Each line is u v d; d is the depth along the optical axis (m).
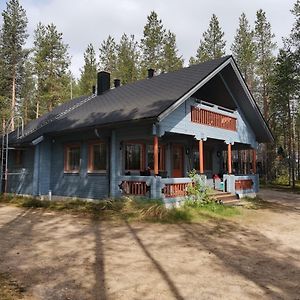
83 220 10.14
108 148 13.55
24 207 13.23
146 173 13.73
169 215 10.36
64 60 35.56
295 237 8.38
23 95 34.25
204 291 4.63
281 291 4.69
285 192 23.66
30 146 16.22
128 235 8.12
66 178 15.36
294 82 26.59
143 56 36.59
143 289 4.66
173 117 12.87
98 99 17.73
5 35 30.81
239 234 8.58
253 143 18.97
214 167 19.31
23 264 5.71
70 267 5.59
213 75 13.78
